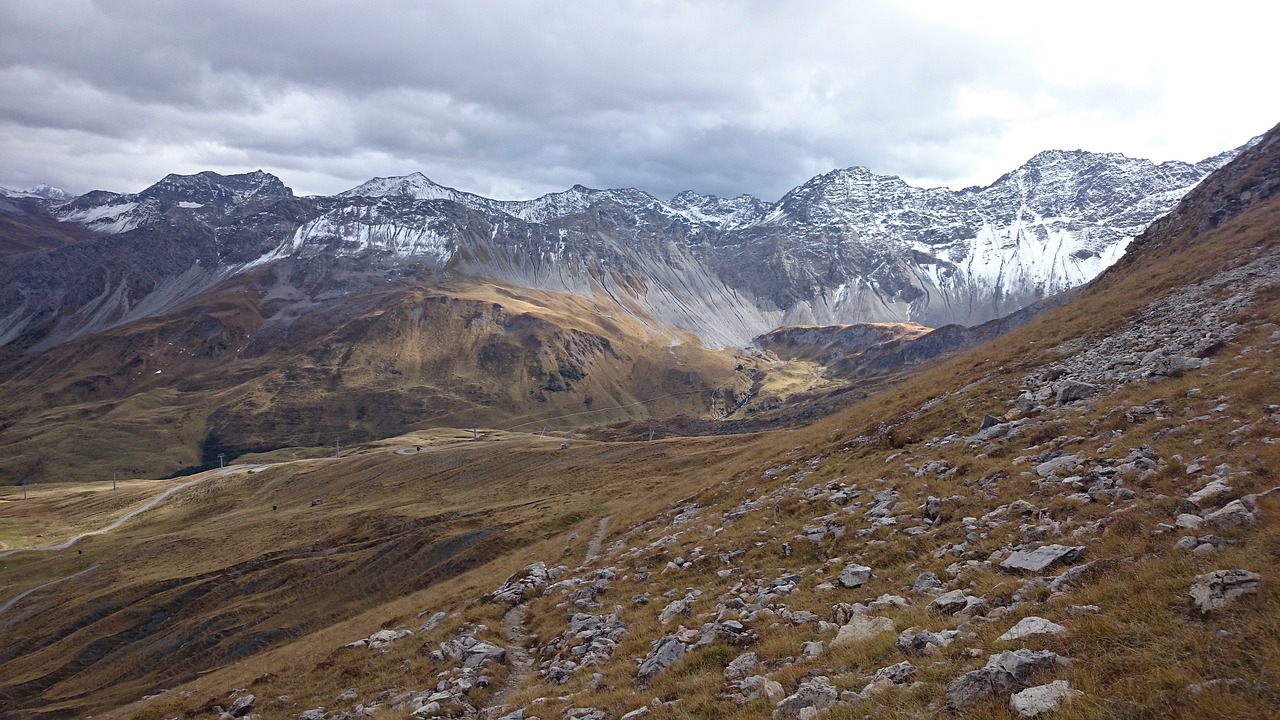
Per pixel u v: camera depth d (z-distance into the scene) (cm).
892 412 4678
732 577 2586
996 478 2530
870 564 2184
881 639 1469
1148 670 1016
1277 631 976
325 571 10988
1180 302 4156
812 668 1459
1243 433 1941
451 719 2103
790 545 2672
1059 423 2842
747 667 1630
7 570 17125
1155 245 7919
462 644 2833
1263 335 2867
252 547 14625
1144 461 2052
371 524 13612
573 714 1755
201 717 3062
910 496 2730
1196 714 889
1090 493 2000
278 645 8506
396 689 2562
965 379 4681
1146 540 1490
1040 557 1655
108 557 16950
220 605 10888
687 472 9350
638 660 2044
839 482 3378
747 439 12362
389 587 9212
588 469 13325
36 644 11350
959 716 1062
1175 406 2477
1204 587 1151
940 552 2042
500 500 12669
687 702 1543
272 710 2819
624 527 4994
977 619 1422
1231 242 4944
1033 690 1034
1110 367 3428
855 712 1185
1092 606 1262
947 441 3416
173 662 9000
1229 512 1409
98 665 9812
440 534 10444
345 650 3350
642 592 2816
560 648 2467
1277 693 866
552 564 4422
